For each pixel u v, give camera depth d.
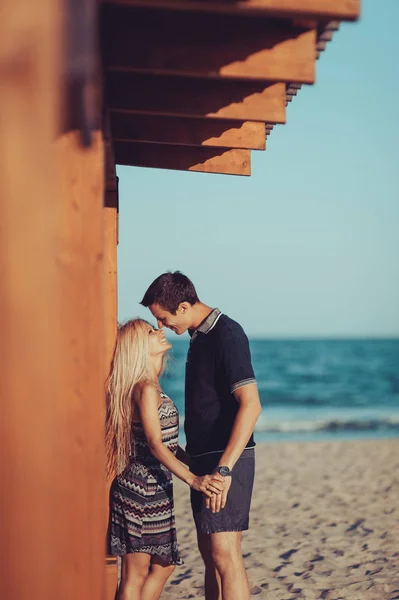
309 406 37.00
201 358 3.58
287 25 2.66
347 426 26.44
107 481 3.72
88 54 1.85
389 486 10.23
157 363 3.71
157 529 3.57
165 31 2.61
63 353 1.87
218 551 3.51
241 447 3.36
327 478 11.06
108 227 4.27
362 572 5.86
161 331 3.70
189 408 3.64
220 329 3.55
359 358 67.06
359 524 7.75
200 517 3.53
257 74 2.63
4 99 1.80
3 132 1.80
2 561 1.80
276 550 6.63
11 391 1.80
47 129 1.81
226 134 3.99
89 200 1.91
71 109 1.86
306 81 2.66
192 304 3.64
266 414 32.78
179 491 9.97
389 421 27.39
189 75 2.64
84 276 1.91
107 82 3.12
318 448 15.05
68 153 1.89
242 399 3.43
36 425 1.81
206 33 2.63
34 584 1.81
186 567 6.04
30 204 1.81
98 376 1.94
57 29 1.83
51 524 1.82
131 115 3.92
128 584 3.55
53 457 1.82
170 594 5.29
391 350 78.38
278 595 5.26
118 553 3.56
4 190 1.80
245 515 3.55
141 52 2.60
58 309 1.84
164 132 3.95
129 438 3.60
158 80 3.14
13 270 1.81
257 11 2.17
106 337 4.16
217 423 3.56
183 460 3.88
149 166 4.64
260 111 3.19
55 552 1.83
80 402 1.88
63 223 1.91
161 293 3.60
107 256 4.23
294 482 10.71
